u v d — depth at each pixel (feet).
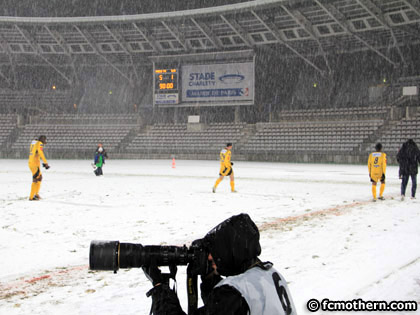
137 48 171.94
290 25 141.79
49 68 196.54
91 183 61.05
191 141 168.96
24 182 62.23
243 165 122.83
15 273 17.89
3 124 185.37
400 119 143.23
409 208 36.27
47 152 170.81
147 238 24.43
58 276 17.44
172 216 32.30
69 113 193.06
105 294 15.16
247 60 159.12
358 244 22.53
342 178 72.69
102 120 185.88
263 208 36.50
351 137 144.66
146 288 15.83
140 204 39.09
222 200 42.14
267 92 168.76
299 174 83.10
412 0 112.37
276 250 21.27
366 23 129.18
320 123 155.53
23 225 28.63
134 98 191.42
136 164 123.75
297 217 31.45
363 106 160.86
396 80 155.43
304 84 174.29
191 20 148.36
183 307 13.83
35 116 189.26
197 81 166.50
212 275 6.07
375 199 41.50
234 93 161.79
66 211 34.81
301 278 16.65
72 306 13.93
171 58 168.04
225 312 4.94
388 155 130.00
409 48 147.74
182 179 69.15
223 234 5.52
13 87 197.67
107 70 195.62
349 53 155.43
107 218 31.40
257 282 5.28
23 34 166.40
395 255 20.18
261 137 160.04
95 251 5.54
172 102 169.68
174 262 5.85
